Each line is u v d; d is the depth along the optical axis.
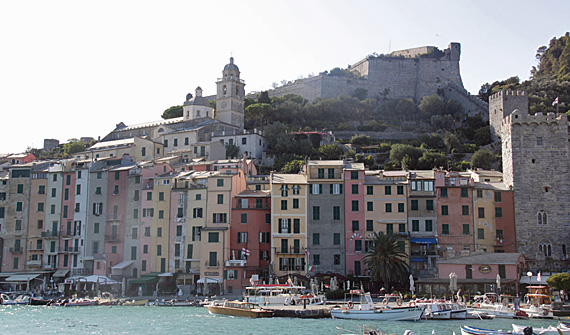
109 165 133.62
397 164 174.88
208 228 112.56
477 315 81.19
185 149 173.00
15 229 130.38
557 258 107.75
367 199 111.88
